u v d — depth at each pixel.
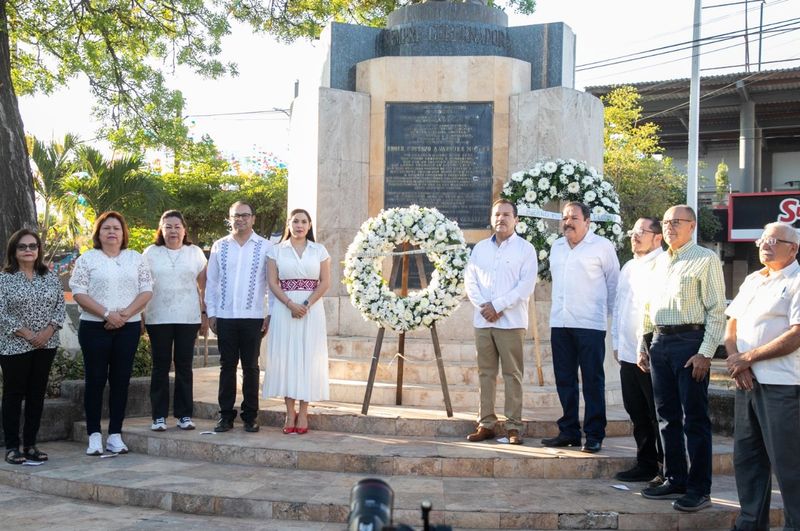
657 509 5.12
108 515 5.21
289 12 13.44
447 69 8.87
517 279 6.48
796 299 4.62
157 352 6.92
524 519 5.00
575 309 6.28
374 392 7.55
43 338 6.34
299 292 6.80
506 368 6.46
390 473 5.91
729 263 29.97
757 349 4.72
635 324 5.86
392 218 7.22
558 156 8.60
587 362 6.23
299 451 6.07
